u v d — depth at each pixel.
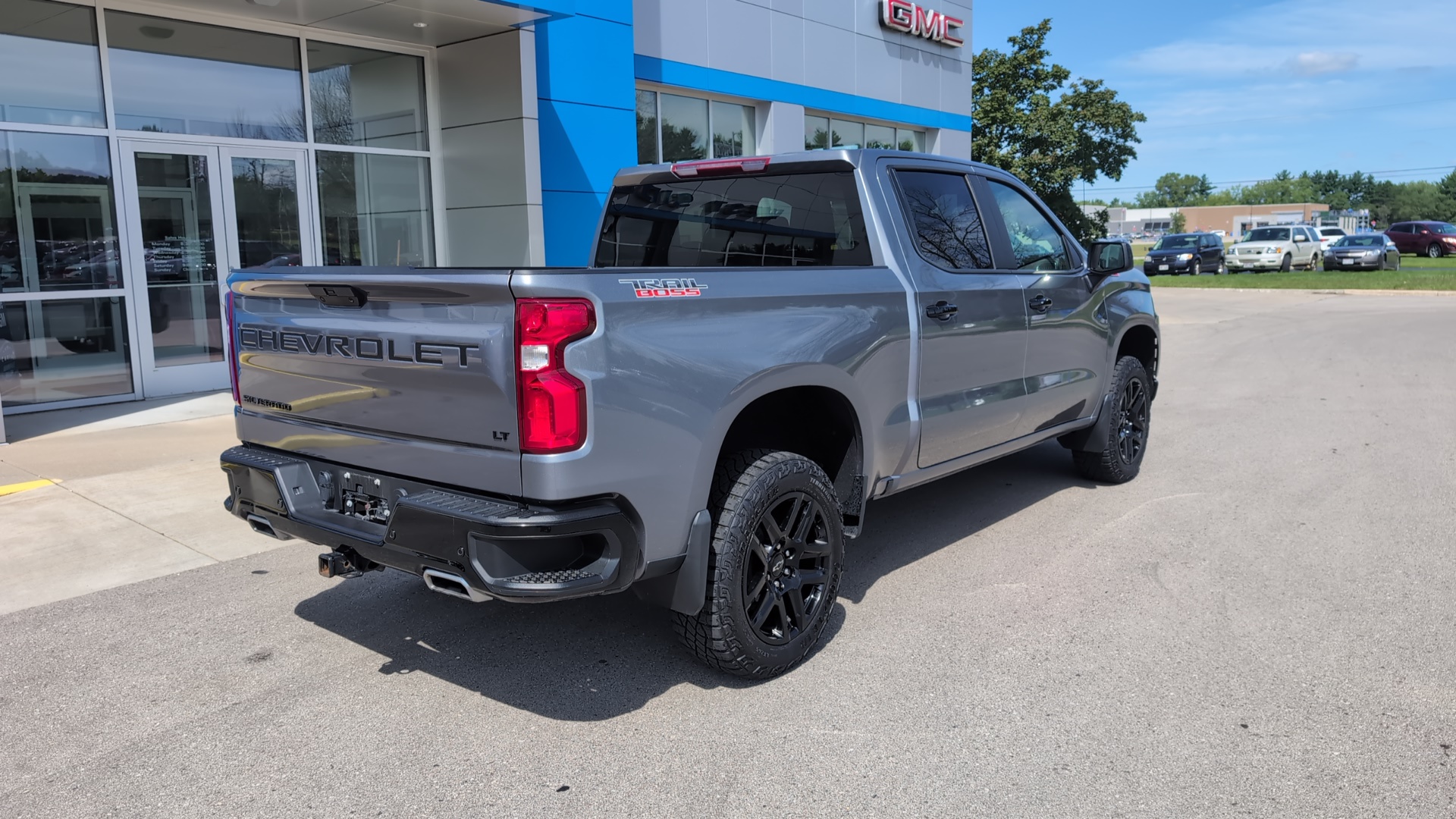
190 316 9.55
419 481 3.22
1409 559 4.82
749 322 3.46
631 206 5.21
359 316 3.31
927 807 2.79
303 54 10.01
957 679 3.61
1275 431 8.05
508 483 2.96
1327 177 162.25
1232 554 4.95
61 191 8.62
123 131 8.90
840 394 3.86
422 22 9.83
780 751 3.12
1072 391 5.60
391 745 3.20
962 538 5.30
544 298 2.86
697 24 13.62
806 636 3.70
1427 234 43.22
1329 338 14.92
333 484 3.56
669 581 3.33
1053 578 4.65
